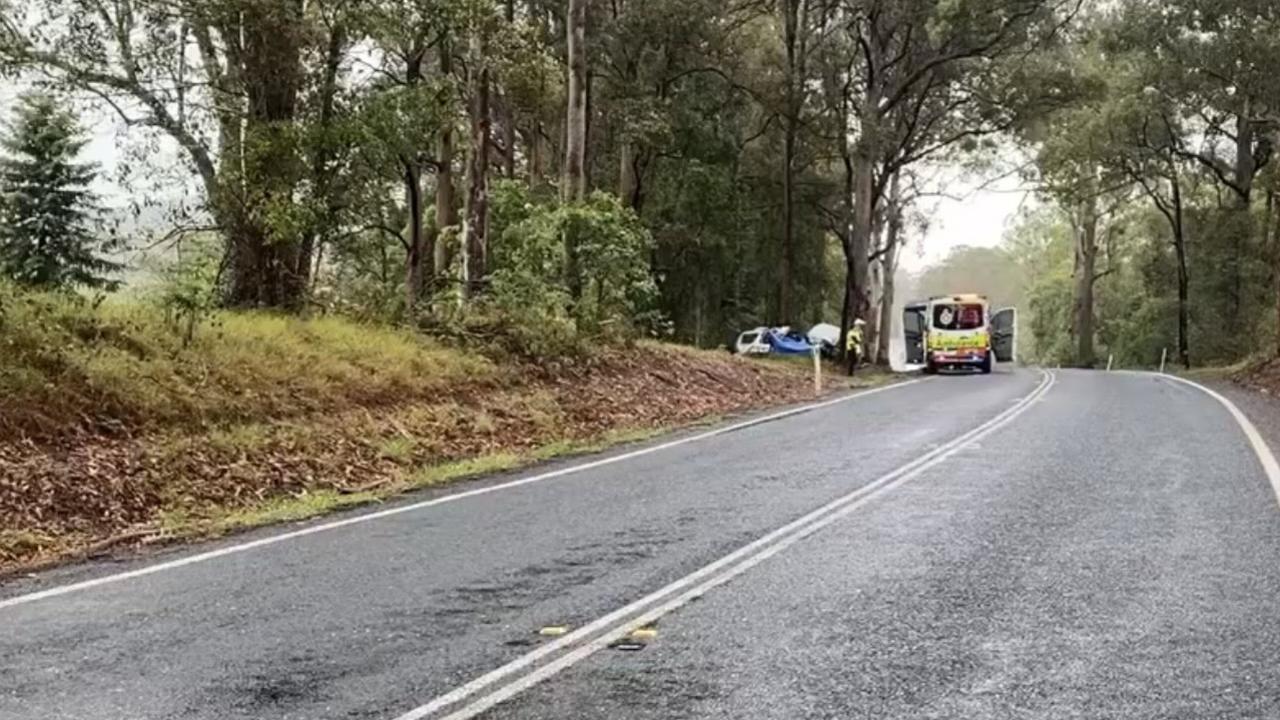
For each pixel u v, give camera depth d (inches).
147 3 638.5
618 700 198.5
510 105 1328.7
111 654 232.4
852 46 1566.2
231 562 327.0
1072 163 1764.3
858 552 319.0
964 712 190.1
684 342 1852.9
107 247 856.9
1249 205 1839.3
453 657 226.2
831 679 208.1
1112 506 382.3
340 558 328.5
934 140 1662.2
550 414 711.7
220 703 200.5
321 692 205.8
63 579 310.2
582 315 919.7
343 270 921.5
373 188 800.3
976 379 1280.8
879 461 514.0
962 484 439.2
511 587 285.7
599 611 260.2
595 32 1375.5
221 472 464.1
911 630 239.6
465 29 773.9
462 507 419.5
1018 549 318.0
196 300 647.1
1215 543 319.6
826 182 1863.9
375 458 542.6
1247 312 1843.0
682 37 1414.9
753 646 229.9
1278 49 1227.2
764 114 1776.6
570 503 421.1
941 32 1419.8
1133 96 1486.2
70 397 456.4
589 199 970.7
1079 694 198.1
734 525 364.8
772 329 1633.9
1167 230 2363.4
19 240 1122.0
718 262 1851.6
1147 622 242.4
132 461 441.7
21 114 1138.7
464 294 887.1
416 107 745.0
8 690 209.5
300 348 620.7
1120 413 730.8
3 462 402.0
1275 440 557.3
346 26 711.7
